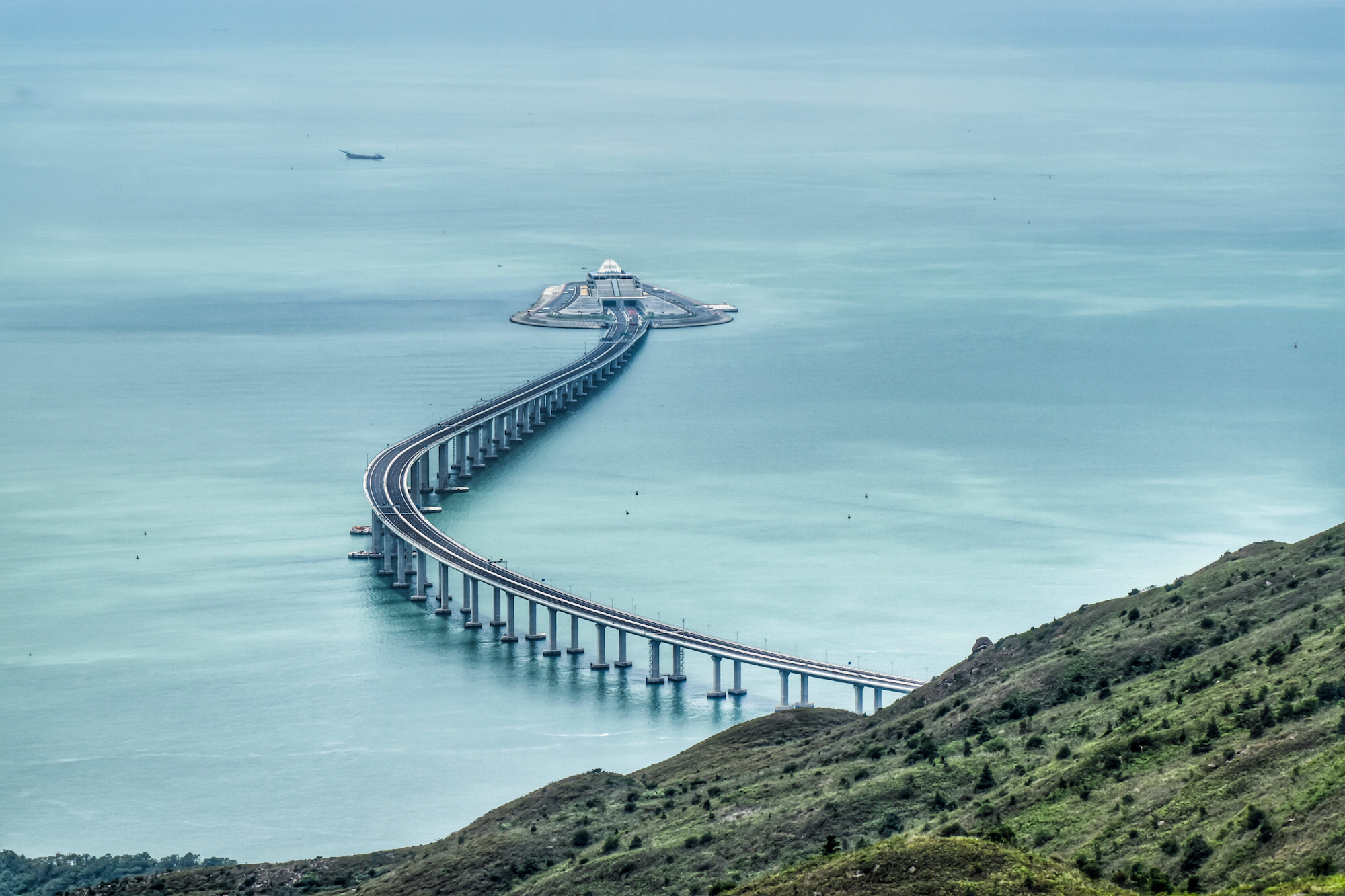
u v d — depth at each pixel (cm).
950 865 16200
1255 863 16112
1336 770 16825
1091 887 15738
